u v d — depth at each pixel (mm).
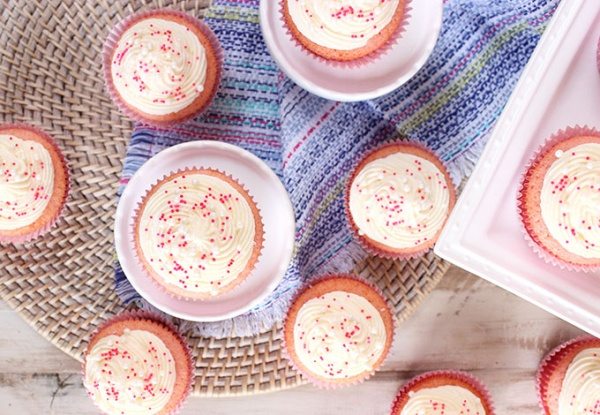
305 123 713
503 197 677
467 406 713
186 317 679
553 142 664
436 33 678
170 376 690
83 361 706
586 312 672
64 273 718
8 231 695
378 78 686
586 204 647
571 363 709
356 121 717
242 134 718
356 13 653
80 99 722
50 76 722
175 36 681
